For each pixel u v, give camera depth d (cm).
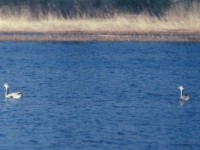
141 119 11575
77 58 18300
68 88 14338
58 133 10694
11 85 14662
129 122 11362
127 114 11931
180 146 10069
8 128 10988
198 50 19375
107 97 13388
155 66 17175
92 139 10369
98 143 10156
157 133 10700
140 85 14700
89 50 19438
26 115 11838
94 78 15525
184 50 19375
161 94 13750
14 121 11431
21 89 14200
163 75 15962
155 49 19488
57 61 17950
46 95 13562
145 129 10931
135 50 19350
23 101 12975
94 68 16938
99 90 14125
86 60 18062
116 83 14912
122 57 18388
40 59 18112
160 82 15075
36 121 11425
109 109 12312
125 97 13412
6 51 19138
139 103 12850
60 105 12644
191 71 16550
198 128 11031
